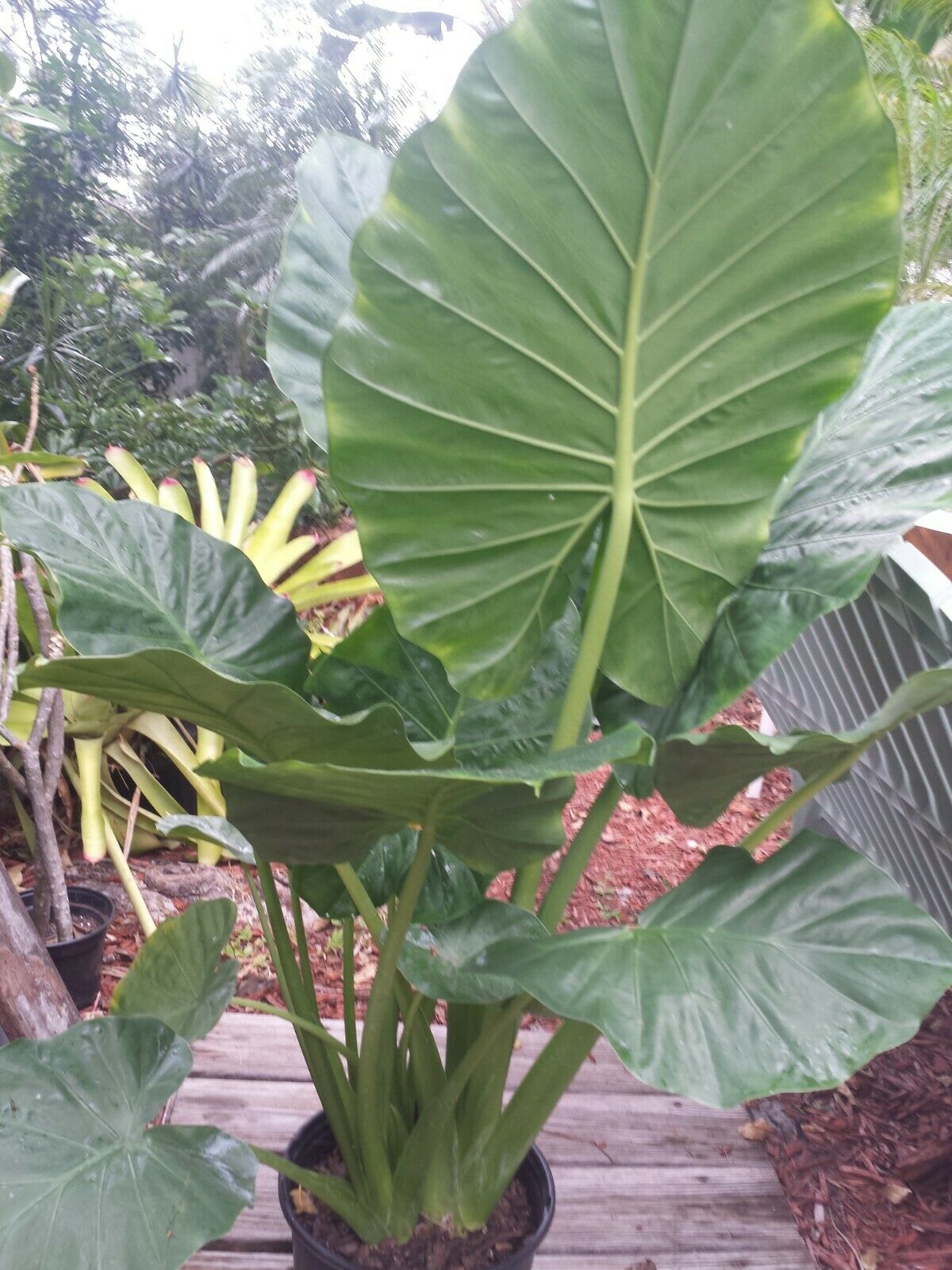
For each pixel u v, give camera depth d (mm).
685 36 844
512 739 1380
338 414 972
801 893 1153
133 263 7125
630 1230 1776
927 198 4477
